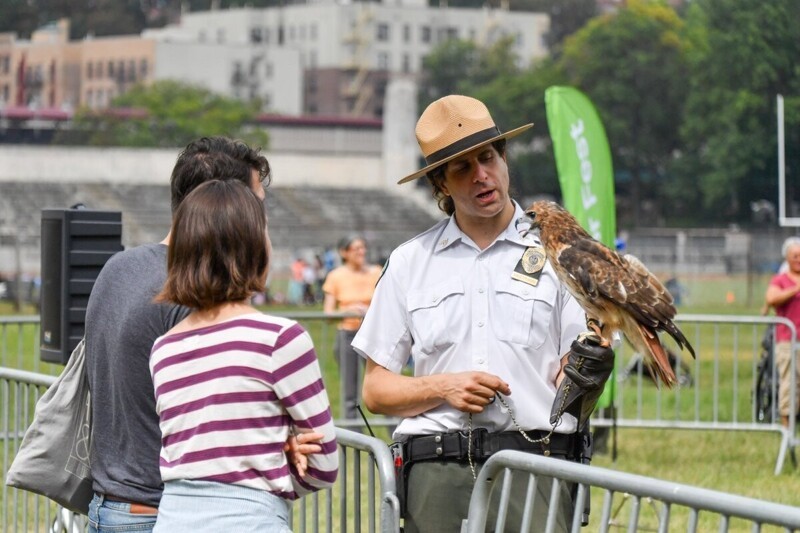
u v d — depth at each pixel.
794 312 13.09
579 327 5.00
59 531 6.91
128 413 4.67
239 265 4.28
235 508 4.15
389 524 4.87
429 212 88.69
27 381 6.94
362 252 14.15
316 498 5.61
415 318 5.12
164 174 85.75
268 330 4.24
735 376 12.93
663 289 4.81
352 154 99.62
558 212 4.91
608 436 13.05
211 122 102.50
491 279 5.08
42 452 5.18
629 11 97.75
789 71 85.69
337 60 132.38
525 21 136.25
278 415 4.24
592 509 9.87
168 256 4.34
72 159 84.06
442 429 5.04
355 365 13.62
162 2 147.00
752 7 86.38
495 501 4.87
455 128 4.98
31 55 130.12
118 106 105.62
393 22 133.75
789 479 11.61
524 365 5.00
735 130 86.62
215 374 4.21
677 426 12.59
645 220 100.25
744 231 74.69
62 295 7.21
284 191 87.81
